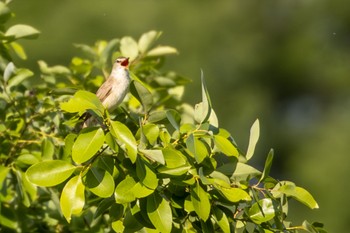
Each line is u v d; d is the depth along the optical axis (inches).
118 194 300.5
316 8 1299.2
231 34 1207.6
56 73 448.8
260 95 1216.2
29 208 408.2
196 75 1155.3
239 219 320.2
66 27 1118.4
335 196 1157.1
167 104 443.2
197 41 1166.3
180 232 317.4
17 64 1074.7
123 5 1135.6
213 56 1193.4
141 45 449.7
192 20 1167.0
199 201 304.2
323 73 1279.5
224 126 1195.3
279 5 1284.4
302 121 1253.7
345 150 1198.3
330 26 1311.5
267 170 314.8
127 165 306.7
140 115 343.6
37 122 413.7
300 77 1278.3
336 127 1234.6
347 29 1309.1
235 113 1200.8
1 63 430.0
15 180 406.3
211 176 312.2
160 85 438.6
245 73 1218.0
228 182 310.2
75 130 395.9
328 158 1192.2
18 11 1130.0
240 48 1210.6
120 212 324.2
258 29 1253.1
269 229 319.6
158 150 300.5
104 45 468.4
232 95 1202.6
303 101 1280.8
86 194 393.7
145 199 308.7
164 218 304.5
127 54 448.1
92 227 398.3
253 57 1226.6
